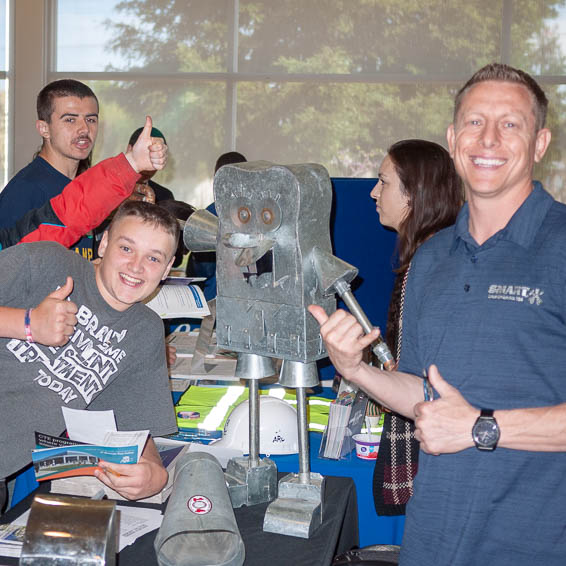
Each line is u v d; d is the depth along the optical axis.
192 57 6.67
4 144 6.88
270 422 1.70
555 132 6.31
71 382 1.52
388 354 1.18
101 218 1.84
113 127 6.75
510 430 1.01
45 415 1.51
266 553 1.18
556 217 1.11
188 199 6.77
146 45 6.69
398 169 1.96
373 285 2.76
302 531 1.24
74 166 2.50
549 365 1.07
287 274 1.21
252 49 6.61
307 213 1.19
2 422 1.48
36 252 1.48
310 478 1.33
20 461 1.49
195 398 2.18
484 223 1.16
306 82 6.58
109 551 0.86
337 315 1.12
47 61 6.77
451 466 1.12
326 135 6.61
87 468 1.26
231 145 6.68
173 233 1.52
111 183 1.80
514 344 1.09
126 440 1.31
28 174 2.39
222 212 1.27
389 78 6.49
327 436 1.70
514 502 1.07
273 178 1.19
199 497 1.17
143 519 1.29
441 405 1.03
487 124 1.11
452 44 6.41
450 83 6.45
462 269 1.16
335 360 1.17
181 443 1.61
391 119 6.53
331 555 1.20
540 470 1.07
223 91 6.65
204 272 3.04
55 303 1.33
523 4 6.29
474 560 1.10
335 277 1.17
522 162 1.10
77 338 1.50
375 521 1.66
